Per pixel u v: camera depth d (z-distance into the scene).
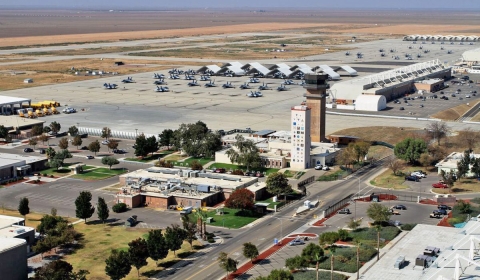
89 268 153.25
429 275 126.69
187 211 195.50
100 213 185.50
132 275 150.38
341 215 191.50
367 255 153.75
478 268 127.88
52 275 136.00
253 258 157.62
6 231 163.88
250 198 196.50
